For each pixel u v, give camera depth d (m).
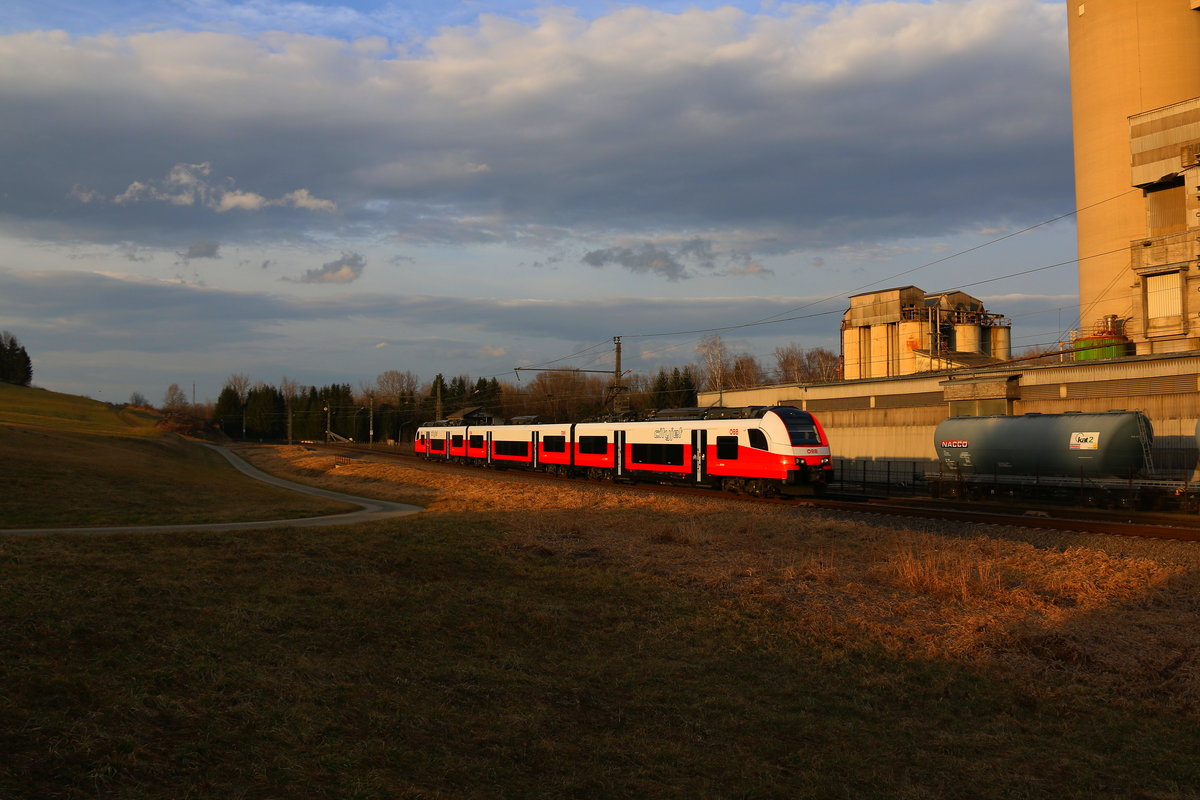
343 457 69.00
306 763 7.31
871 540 22.05
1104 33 54.06
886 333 66.38
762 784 8.12
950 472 36.34
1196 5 51.22
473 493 36.91
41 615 10.68
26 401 112.38
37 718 7.26
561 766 8.16
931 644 13.05
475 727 8.97
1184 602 15.40
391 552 19.11
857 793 8.07
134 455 55.25
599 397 115.12
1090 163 55.03
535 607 14.74
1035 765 8.95
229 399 165.25
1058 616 14.55
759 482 34.47
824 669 12.07
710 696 10.77
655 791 7.78
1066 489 31.58
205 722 7.86
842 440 49.03
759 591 16.50
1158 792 8.28
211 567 15.52
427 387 154.75
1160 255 42.25
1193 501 27.83
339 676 10.03
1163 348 42.34
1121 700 10.86
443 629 13.02
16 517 22.97
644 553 20.80
